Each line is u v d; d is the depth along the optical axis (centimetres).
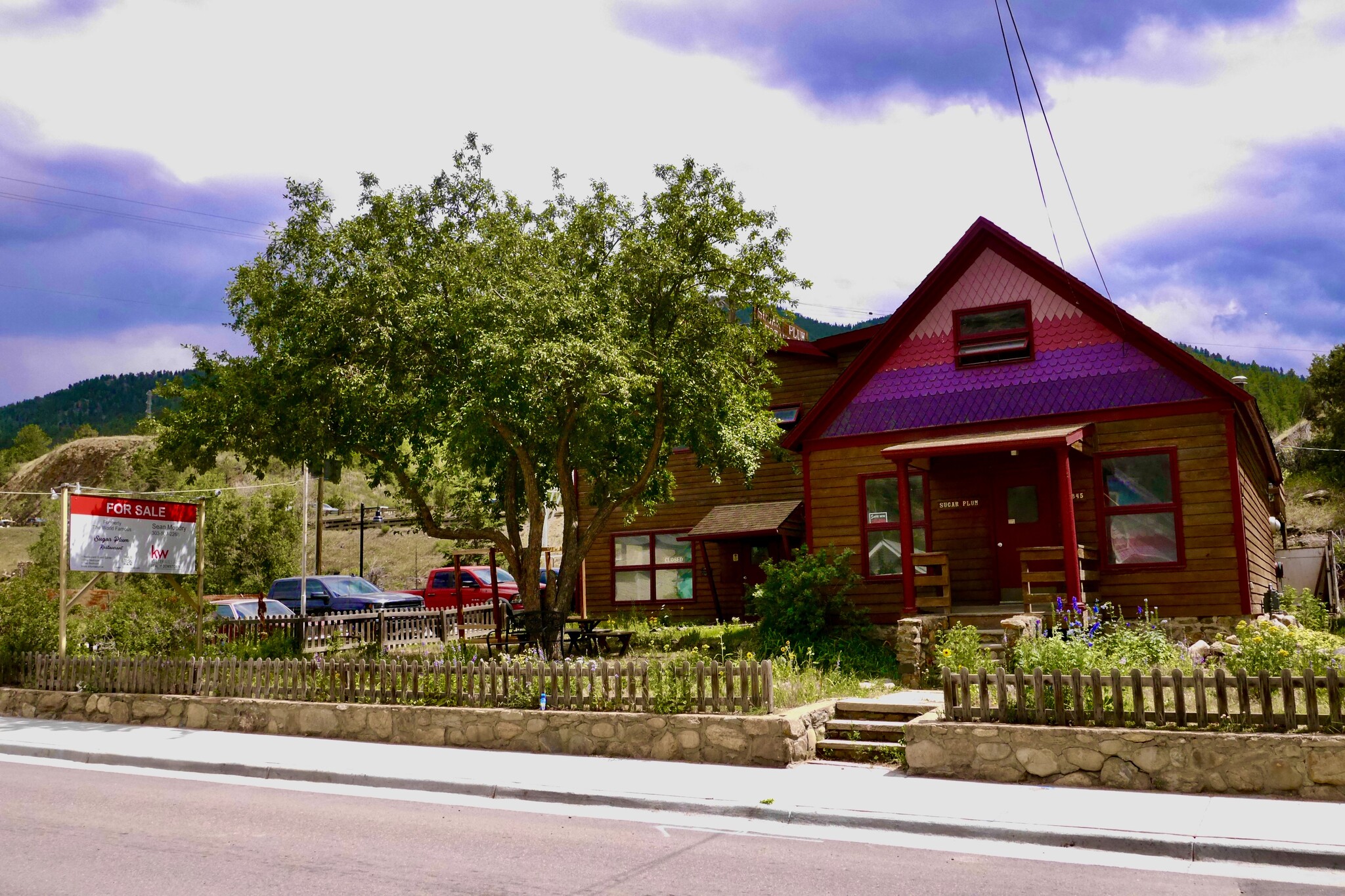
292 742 1293
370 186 1883
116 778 1134
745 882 688
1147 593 1739
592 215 1923
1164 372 1777
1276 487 2658
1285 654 1076
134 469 5678
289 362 1769
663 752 1135
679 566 2753
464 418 1700
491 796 1007
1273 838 738
